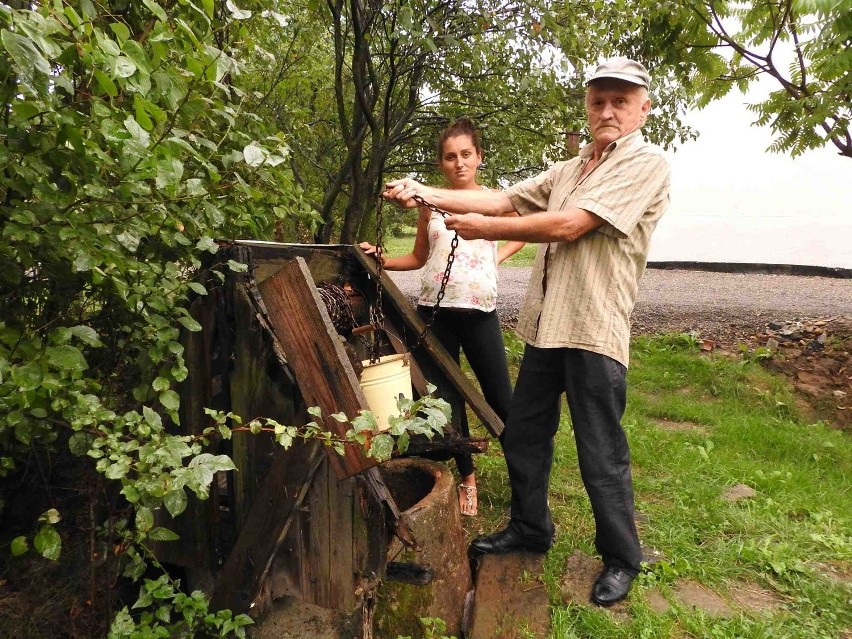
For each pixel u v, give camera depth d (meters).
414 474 2.51
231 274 1.97
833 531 2.85
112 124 1.27
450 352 2.93
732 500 3.11
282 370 1.88
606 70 2.20
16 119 1.22
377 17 4.14
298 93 5.35
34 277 1.58
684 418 4.33
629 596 2.34
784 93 4.80
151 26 1.77
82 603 2.09
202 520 2.08
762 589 2.46
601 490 2.31
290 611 2.03
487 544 2.61
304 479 1.83
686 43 5.06
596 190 2.15
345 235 4.58
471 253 2.79
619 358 2.26
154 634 1.68
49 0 1.21
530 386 2.50
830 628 2.22
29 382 1.22
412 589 2.07
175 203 1.62
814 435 4.02
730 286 8.38
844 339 5.21
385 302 2.83
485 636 2.14
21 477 2.29
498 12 4.07
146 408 1.43
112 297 1.72
